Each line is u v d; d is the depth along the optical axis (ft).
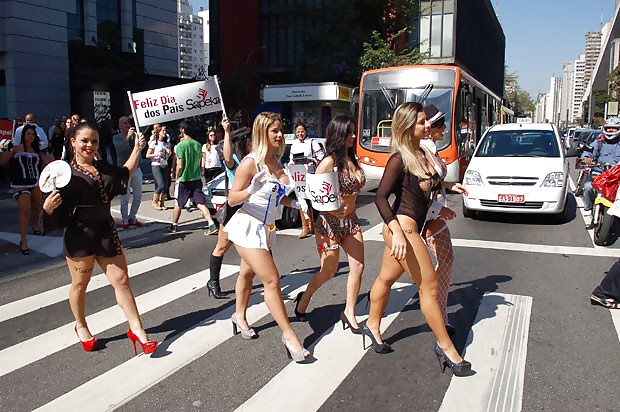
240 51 128.57
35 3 97.66
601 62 336.70
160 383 12.96
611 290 17.56
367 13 102.27
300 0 110.42
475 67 169.99
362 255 15.74
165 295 19.71
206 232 31.24
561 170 32.07
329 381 12.94
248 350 14.76
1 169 55.62
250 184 13.92
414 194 12.82
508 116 125.90
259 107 76.18
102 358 14.46
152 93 22.34
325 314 17.40
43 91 99.91
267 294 13.96
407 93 47.42
